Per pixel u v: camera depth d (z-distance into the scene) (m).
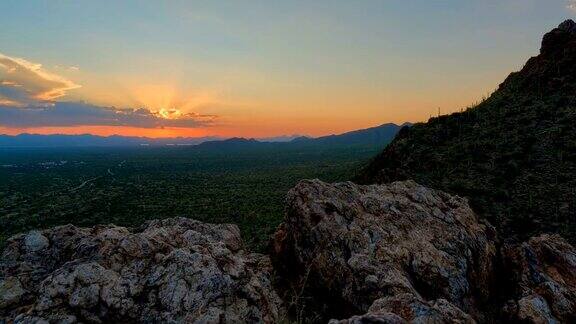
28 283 11.70
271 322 10.83
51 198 128.75
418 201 19.09
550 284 13.77
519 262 16.06
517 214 31.91
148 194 129.75
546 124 46.00
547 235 17.67
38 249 13.30
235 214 78.69
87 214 92.75
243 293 11.07
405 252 14.39
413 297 9.02
